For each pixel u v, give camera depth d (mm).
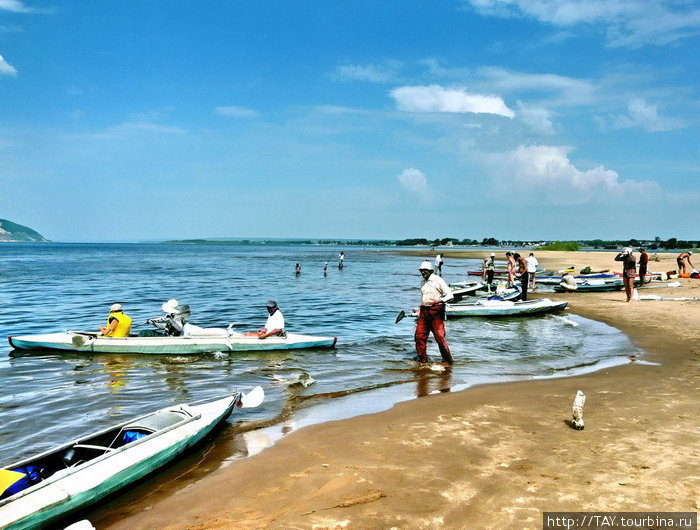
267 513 4758
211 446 6570
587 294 25141
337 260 73750
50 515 4633
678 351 11898
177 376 10312
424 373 10438
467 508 4723
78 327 16641
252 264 62219
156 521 4734
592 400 8141
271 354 12359
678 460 5664
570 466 5582
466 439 6504
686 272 30375
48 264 60031
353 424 7242
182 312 13359
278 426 7297
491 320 17719
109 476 5125
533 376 10031
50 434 7043
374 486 5215
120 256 91688
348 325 16984
